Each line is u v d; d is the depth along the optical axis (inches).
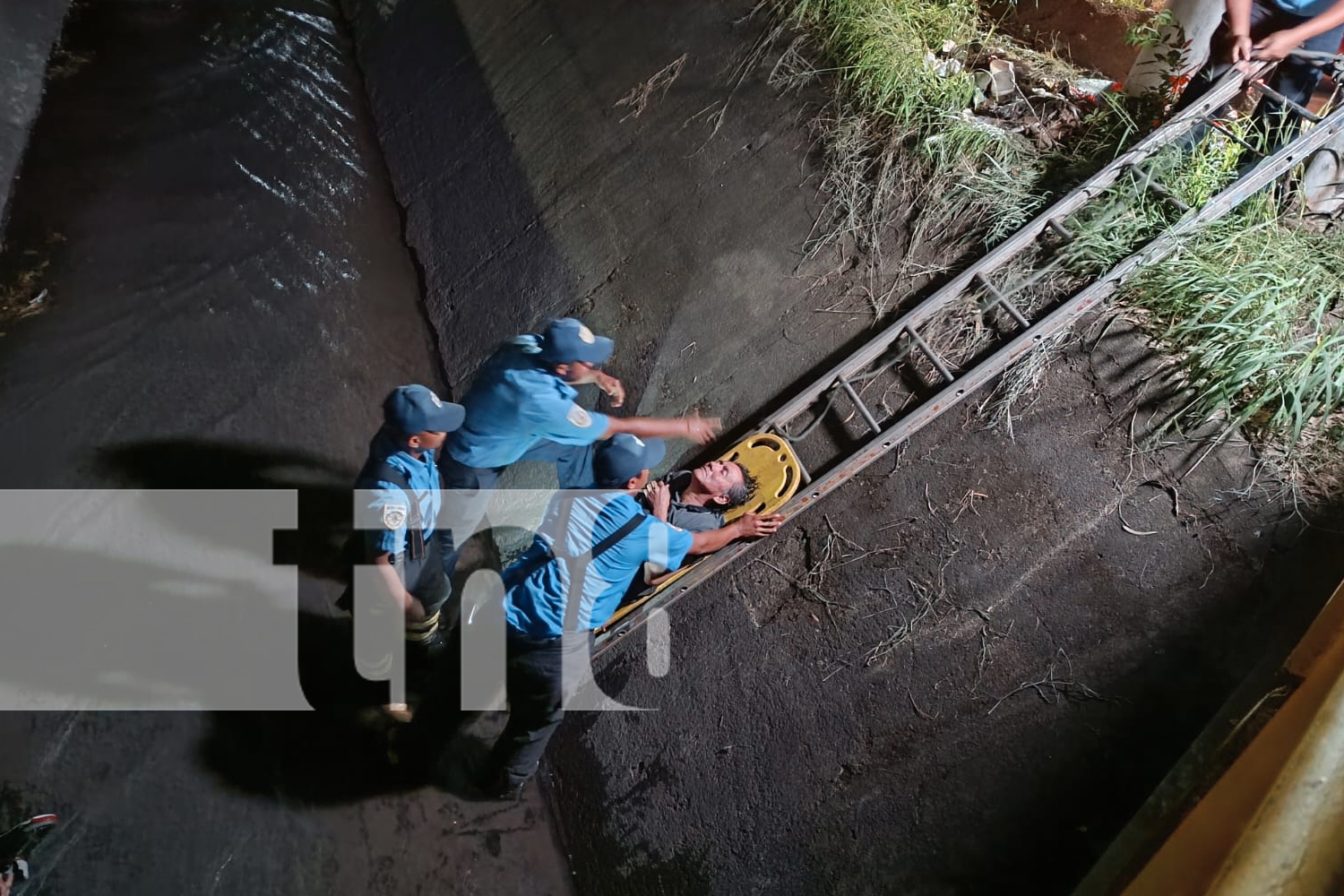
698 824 149.5
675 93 213.8
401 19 291.6
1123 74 200.5
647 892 150.8
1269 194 158.6
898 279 173.8
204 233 226.1
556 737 167.3
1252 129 168.2
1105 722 128.2
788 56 200.1
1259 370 139.3
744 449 161.6
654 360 191.2
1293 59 165.5
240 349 204.4
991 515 146.9
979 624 140.9
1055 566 140.2
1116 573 136.5
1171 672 127.5
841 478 154.7
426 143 261.0
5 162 227.5
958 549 146.8
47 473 173.9
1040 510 144.4
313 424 198.2
